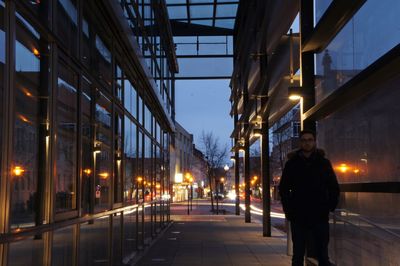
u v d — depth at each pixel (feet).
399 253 16.96
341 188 24.04
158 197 65.00
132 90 40.91
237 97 82.23
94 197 25.20
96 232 25.95
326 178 19.69
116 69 33.14
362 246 21.52
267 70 43.73
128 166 38.04
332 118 26.35
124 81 36.35
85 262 23.32
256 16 40.09
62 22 19.71
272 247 47.14
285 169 20.17
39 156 16.69
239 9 76.84
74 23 21.80
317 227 19.70
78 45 22.24
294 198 19.79
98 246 26.32
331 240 27.09
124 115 35.94
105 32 29.32
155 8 61.93
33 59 16.20
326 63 26.89
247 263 37.01
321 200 19.57
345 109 24.03
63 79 19.60
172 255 41.68
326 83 26.86
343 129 24.41
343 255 24.86
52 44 17.97
